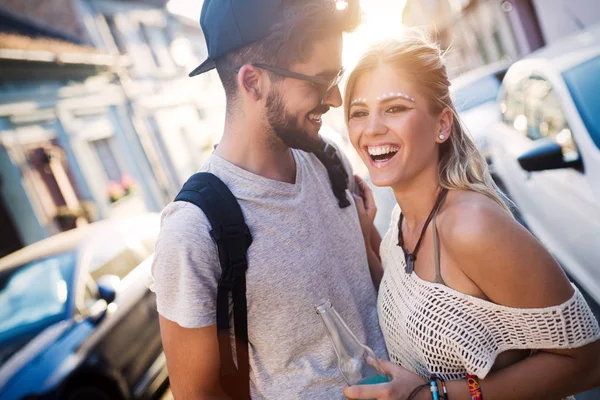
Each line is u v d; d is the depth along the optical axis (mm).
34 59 8477
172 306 1094
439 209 1116
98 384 2773
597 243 1960
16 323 2912
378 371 1066
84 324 2924
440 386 1019
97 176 9930
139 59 13445
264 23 1138
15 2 10211
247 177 1204
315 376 1218
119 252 3703
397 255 1235
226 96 1269
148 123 12766
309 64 1159
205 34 1265
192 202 1111
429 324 1069
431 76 1111
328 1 1130
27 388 2416
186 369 1113
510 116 3289
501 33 14586
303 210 1261
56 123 9156
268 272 1154
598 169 1996
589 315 1000
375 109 1136
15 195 7633
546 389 1012
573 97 2377
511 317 1004
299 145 1256
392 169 1144
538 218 2717
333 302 1266
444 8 18922
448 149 1196
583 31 3018
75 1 11273
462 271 1045
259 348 1200
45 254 3418
